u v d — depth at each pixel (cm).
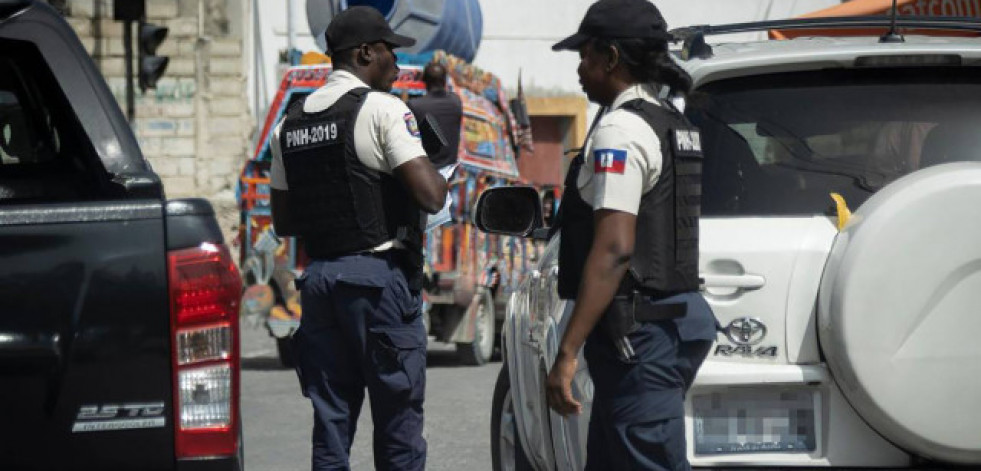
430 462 1300
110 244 629
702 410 724
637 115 648
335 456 883
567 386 645
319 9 2352
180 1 3155
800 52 795
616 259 635
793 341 718
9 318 621
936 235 692
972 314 695
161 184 763
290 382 1880
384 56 899
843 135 791
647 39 662
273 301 2028
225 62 3180
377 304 862
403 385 873
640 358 650
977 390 698
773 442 721
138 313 629
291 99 2095
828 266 712
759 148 787
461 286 2048
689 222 658
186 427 633
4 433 622
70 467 628
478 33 2505
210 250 636
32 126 866
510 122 2347
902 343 696
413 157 856
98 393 627
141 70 2467
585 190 659
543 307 873
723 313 725
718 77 805
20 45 827
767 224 738
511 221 855
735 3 3419
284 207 924
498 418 1074
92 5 3111
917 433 699
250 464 1298
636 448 659
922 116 795
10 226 622
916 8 1936
